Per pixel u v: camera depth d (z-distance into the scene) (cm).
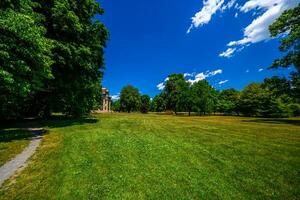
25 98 2428
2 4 1278
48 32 2123
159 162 913
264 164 891
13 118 2819
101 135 1560
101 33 2742
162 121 3175
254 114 6738
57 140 1338
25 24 1209
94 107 3938
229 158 981
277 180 722
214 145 1265
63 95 2708
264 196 611
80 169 814
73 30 2156
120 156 997
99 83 3203
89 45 2505
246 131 1948
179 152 1085
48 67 1523
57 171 791
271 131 1952
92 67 2573
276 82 3541
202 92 8006
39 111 3183
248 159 966
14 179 721
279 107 6050
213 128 2197
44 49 1387
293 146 1247
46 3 2083
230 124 2766
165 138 1506
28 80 1476
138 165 871
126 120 3134
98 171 797
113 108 13962
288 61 3303
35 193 625
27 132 1648
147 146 1216
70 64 2169
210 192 635
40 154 1010
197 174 775
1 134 1531
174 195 615
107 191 638
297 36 3117
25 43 1307
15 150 1075
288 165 880
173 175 764
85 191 637
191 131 1920
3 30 1196
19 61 1246
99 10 2694
